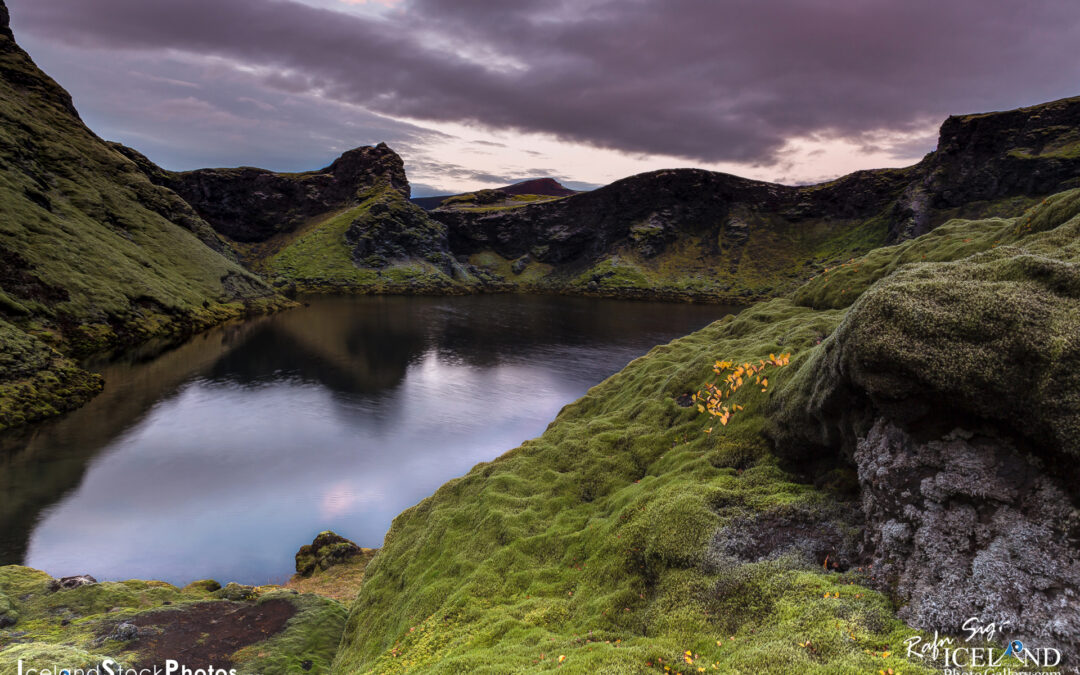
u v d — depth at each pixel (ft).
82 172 602.03
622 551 60.08
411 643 61.52
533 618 56.75
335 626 92.99
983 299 44.24
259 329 496.23
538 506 82.07
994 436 40.91
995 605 34.01
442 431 247.50
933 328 43.96
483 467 104.17
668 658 40.55
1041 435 37.65
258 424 248.32
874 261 127.34
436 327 552.82
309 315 600.80
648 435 90.99
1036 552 34.68
